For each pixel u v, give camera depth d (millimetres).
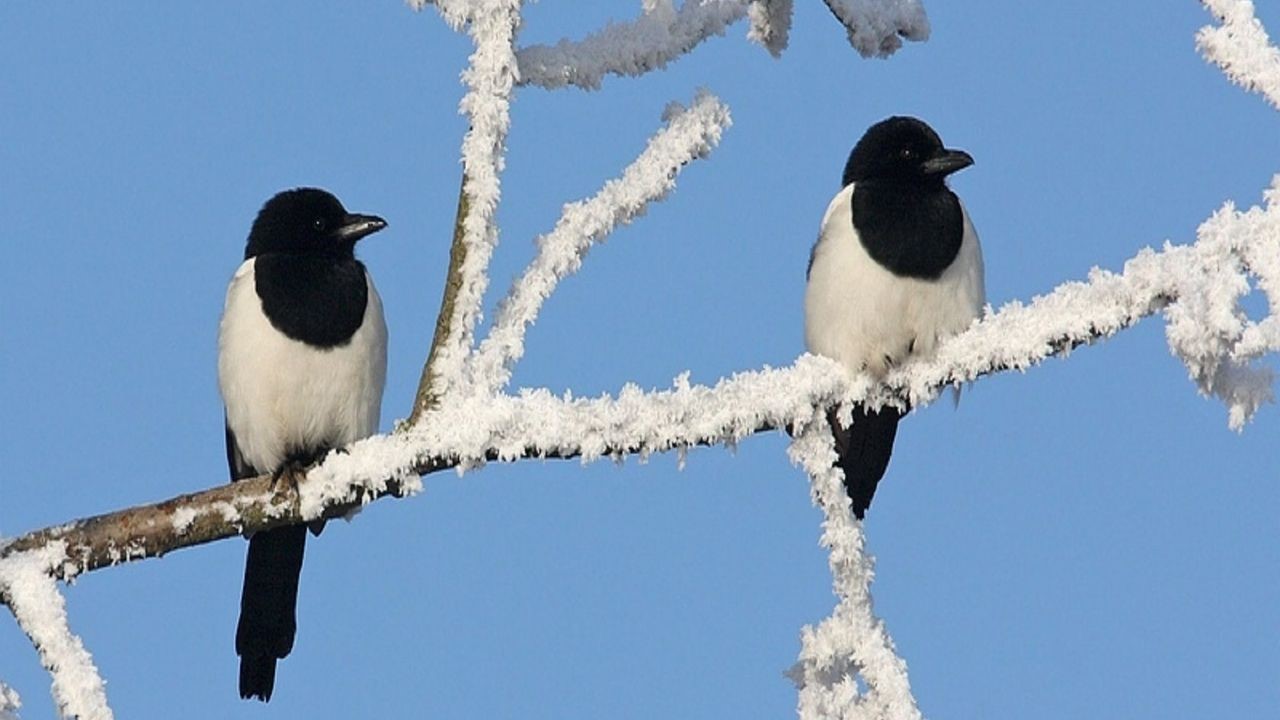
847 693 9906
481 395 10133
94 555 10008
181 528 10219
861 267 13547
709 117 10711
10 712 8602
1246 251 9586
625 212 10625
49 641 9125
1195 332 9227
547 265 10461
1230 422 9453
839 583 10125
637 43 11297
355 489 10250
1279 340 9109
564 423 9922
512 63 10555
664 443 10023
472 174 10398
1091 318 10180
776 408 10102
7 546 9945
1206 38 10141
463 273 10281
